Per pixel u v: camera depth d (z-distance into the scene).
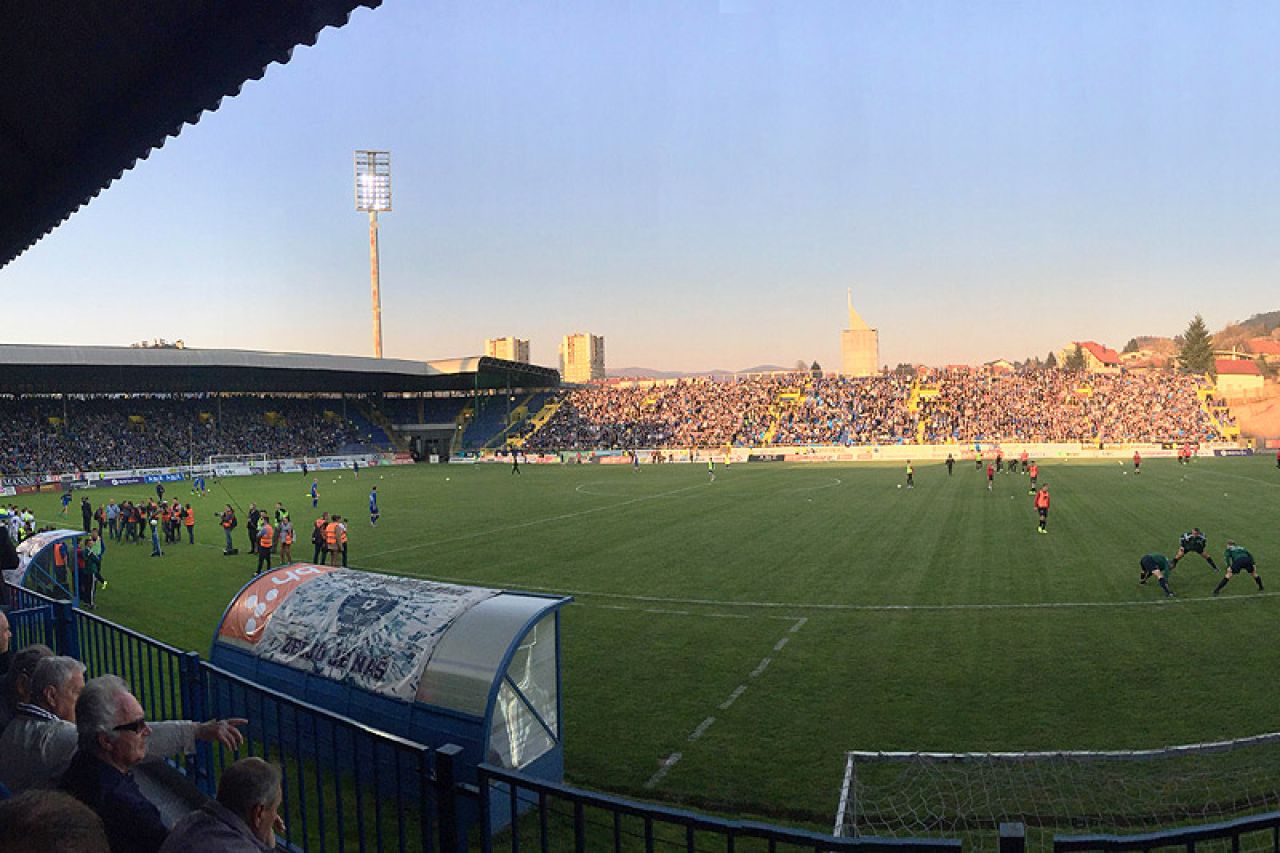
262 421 78.25
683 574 21.31
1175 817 8.07
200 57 4.37
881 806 8.48
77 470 60.56
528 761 8.94
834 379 87.00
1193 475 46.59
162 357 57.78
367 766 9.20
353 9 4.03
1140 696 11.60
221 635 11.19
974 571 20.75
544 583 20.64
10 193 6.69
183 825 3.47
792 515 32.91
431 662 8.98
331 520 23.92
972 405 78.00
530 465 72.69
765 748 10.20
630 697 12.26
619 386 90.88
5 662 6.66
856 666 13.41
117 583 22.53
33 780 4.30
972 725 10.73
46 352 53.31
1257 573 19.72
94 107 5.18
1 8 4.37
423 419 89.81
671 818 3.32
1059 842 3.20
